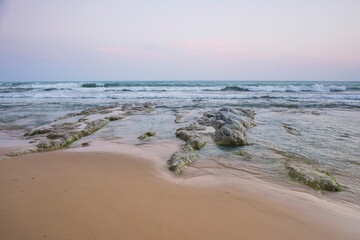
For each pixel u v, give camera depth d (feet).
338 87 111.24
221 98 83.97
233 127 30.48
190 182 16.19
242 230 10.66
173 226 10.65
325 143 27.07
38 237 9.45
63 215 11.09
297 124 38.01
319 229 11.10
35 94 88.63
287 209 12.84
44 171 17.15
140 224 10.65
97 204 12.29
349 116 45.52
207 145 26.45
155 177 16.78
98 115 47.44
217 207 12.66
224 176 17.65
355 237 10.59
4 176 15.96
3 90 108.27
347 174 18.40
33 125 39.81
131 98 86.22
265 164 20.36
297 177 17.13
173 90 116.78
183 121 41.63
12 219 10.63
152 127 36.94
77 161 19.92
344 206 13.66
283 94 92.79
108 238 9.57
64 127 35.17
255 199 13.88
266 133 32.01
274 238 10.21
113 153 22.74
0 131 35.42
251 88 115.24
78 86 131.64
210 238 9.94
